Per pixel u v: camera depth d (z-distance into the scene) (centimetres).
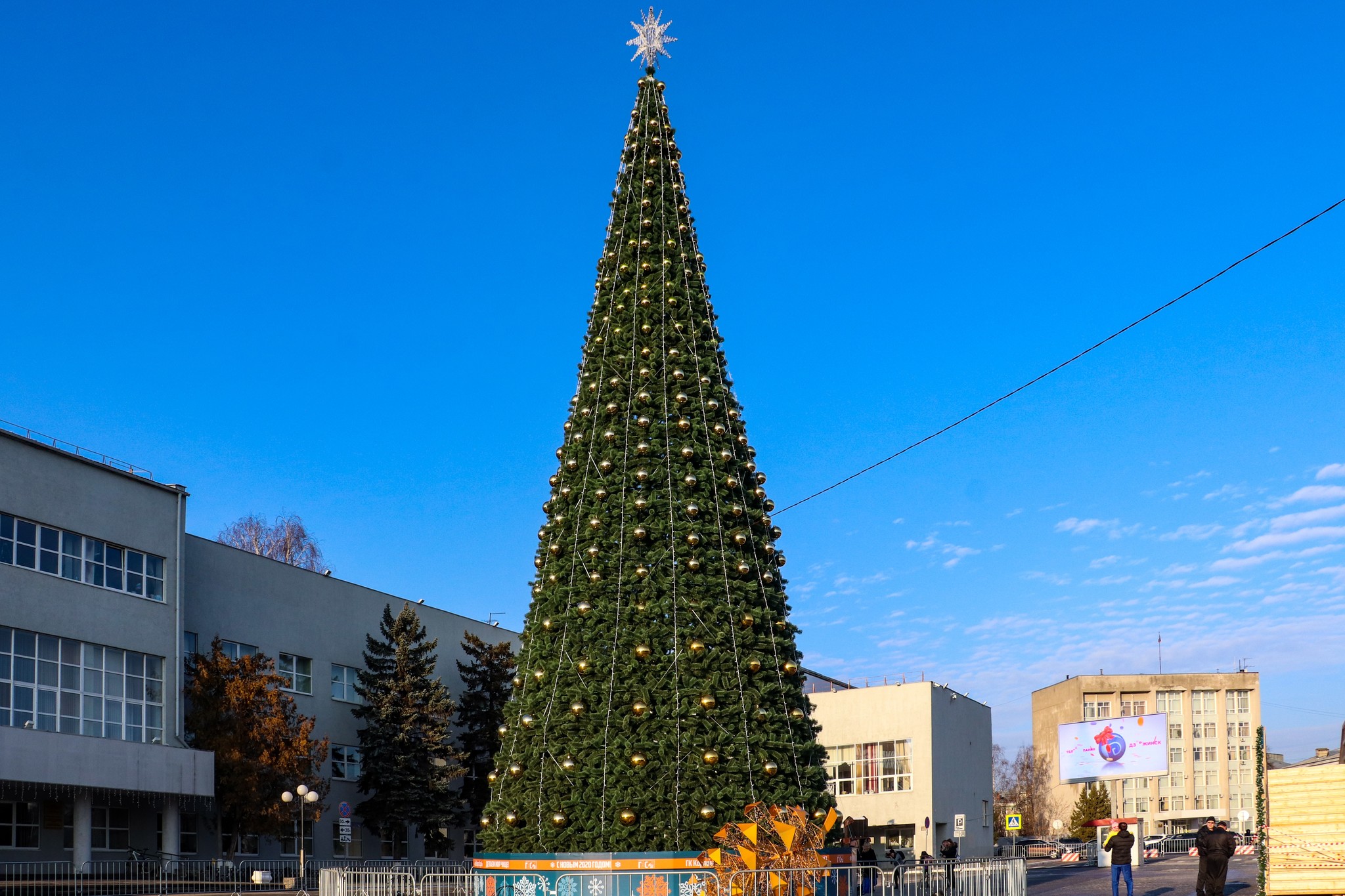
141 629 3816
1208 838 2028
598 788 1864
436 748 4597
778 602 2033
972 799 5653
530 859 1856
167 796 3662
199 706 3928
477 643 5181
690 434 2034
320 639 4728
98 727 3603
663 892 1778
